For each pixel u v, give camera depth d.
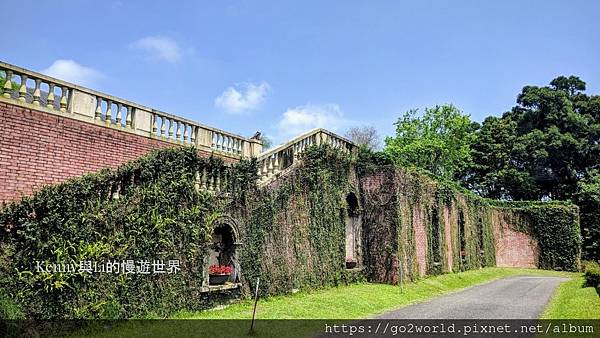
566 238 39.84
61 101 12.47
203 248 13.55
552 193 53.38
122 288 11.32
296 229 17.53
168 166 12.88
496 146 53.47
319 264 18.52
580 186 45.72
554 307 15.90
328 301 15.56
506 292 21.20
